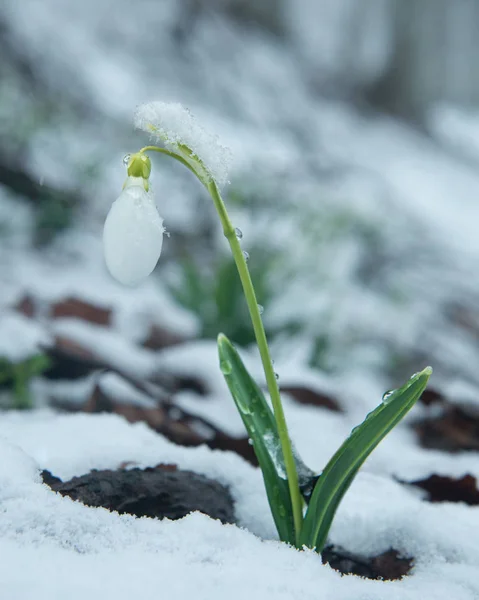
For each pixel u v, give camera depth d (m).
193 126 0.34
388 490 0.42
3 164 1.10
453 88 3.84
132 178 0.34
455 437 0.58
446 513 0.40
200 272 0.99
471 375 1.03
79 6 2.46
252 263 0.91
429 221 2.12
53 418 0.44
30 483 0.36
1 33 1.85
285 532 0.36
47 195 1.10
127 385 0.52
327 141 2.72
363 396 0.71
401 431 0.61
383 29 3.62
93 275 1.00
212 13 3.08
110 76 2.16
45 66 1.87
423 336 1.12
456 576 0.36
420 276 1.44
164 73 2.51
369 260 1.38
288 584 0.33
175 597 0.32
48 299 0.79
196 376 0.59
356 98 3.49
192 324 0.80
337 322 1.00
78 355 0.57
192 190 1.35
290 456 0.36
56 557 0.33
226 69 2.80
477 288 1.46
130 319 0.78
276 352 0.84
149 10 2.69
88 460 0.39
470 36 3.81
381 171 2.56
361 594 0.33
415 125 3.52
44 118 1.30
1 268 0.93
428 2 3.66
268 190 1.29
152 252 0.33
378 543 0.38
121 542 0.34
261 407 0.37
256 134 2.41
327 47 3.52
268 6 3.40
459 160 3.26
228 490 0.40
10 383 0.55
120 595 0.31
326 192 1.63
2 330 0.55
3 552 0.32
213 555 0.34
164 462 0.39
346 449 0.35
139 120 0.34
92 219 1.17
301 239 1.10
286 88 2.98
